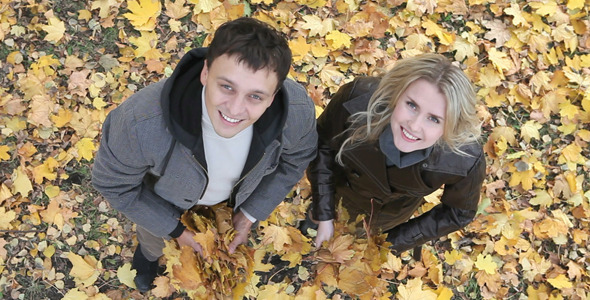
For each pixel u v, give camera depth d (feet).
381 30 11.51
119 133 4.99
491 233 10.32
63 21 10.47
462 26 12.22
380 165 6.61
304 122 5.70
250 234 9.77
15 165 9.41
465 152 6.22
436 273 9.75
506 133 11.23
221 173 5.74
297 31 11.31
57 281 9.00
